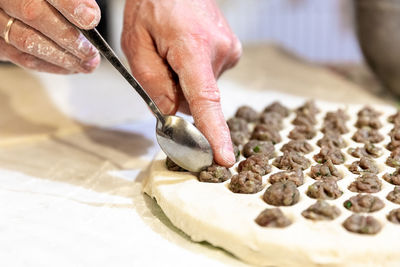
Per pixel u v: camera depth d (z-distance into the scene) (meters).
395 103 0.68
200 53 0.46
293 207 0.41
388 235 0.38
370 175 0.44
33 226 0.43
